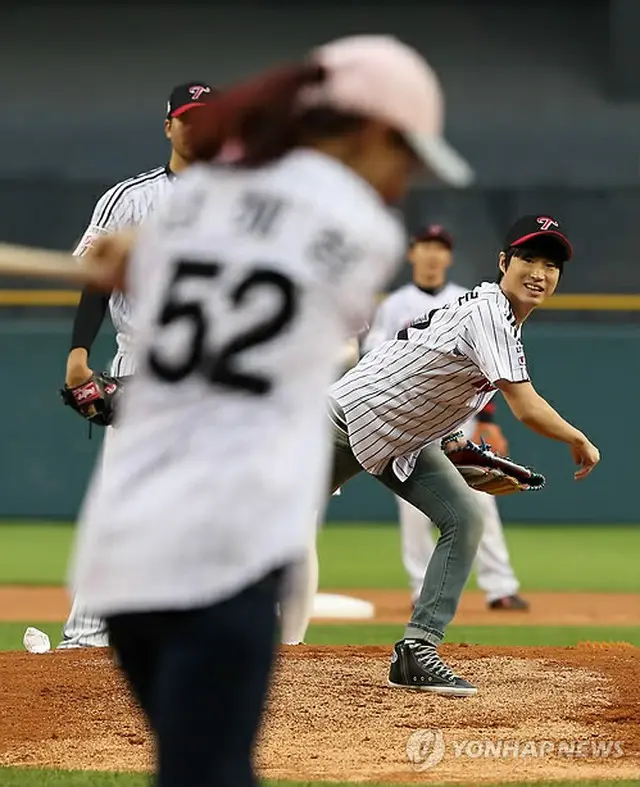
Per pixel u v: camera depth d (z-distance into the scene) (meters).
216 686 8.96
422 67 9.70
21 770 16.84
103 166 77.81
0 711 19.42
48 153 78.06
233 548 8.98
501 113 81.38
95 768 17.05
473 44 87.19
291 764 17.38
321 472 9.33
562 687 21.11
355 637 31.31
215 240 9.32
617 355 59.47
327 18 89.19
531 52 86.38
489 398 21.59
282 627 24.00
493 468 21.33
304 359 9.16
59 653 22.67
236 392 9.12
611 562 48.84
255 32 88.12
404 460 21.05
